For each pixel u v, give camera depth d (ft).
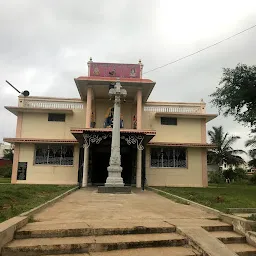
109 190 45.73
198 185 71.36
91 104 65.62
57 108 71.77
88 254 15.39
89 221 20.16
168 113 73.00
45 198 33.83
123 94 51.60
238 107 63.26
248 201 35.09
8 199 30.91
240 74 60.23
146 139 60.39
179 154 73.05
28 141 68.69
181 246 17.04
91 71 64.85
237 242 18.63
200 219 22.33
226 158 137.80
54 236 17.22
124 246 16.28
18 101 72.13
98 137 55.67
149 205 30.73
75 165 70.03
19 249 15.01
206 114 73.56
